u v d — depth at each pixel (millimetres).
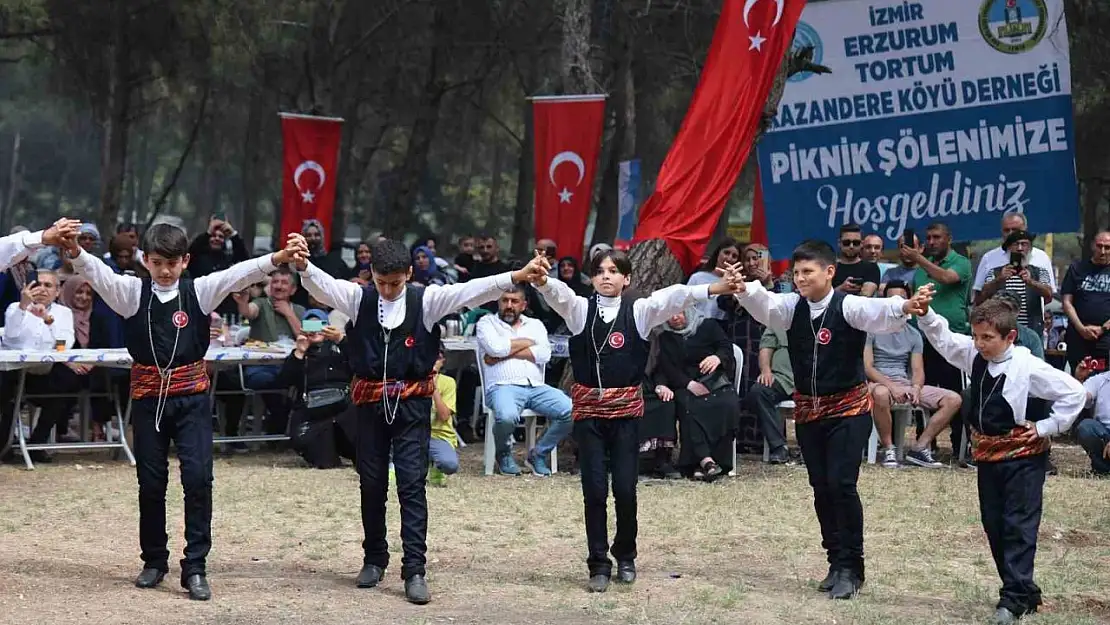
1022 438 5613
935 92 13117
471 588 6070
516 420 9859
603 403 6051
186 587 5816
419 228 36500
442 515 8102
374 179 36719
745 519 8133
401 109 26500
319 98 23969
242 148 31172
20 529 7371
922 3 13078
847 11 13227
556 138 13844
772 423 10648
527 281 5906
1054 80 12812
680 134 11320
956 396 10555
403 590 6004
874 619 5504
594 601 5816
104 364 9609
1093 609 5902
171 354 5770
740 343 10914
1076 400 5543
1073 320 11633
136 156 44406
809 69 13078
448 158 31828
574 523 7910
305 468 10148
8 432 10141
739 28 11258
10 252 5520
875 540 7484
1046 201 12914
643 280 11008
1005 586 5641
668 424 9820
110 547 6938
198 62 22047
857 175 13336
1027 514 5633
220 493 8742
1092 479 10047
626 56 21453
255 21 20703
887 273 11656
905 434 11469
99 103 23594
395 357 5883
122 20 21297
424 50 24781
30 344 10133
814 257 5859
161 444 5855
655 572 6527
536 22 23344
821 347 5879
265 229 49906
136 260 10852
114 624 5188
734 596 5914
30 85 32219
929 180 13188
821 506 6078
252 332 12016
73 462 10289
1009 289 10797
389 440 6043
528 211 26969
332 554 6855
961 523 8031
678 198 11117
